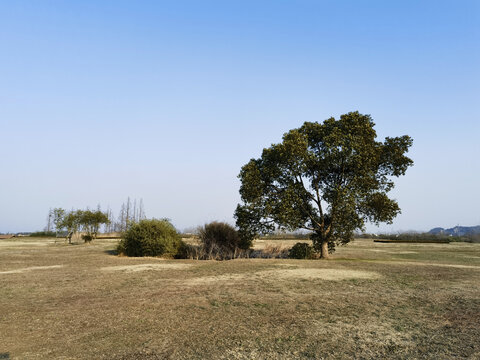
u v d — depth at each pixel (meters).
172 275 13.47
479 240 46.19
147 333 6.54
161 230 22.44
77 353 5.60
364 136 20.50
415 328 6.76
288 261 18.25
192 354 5.48
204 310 8.13
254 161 22.70
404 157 21.34
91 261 18.55
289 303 8.78
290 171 21.08
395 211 20.61
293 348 5.73
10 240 46.50
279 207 20.20
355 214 20.08
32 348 5.85
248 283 11.55
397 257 22.48
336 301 9.01
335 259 20.22
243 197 21.50
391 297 9.48
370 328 6.77
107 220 40.81
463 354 5.39
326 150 20.48
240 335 6.38
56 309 8.40
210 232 23.91
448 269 15.28
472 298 9.34
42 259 19.52
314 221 21.36
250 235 22.17
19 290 10.71
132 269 15.22
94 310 8.25
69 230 37.75
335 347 5.77
